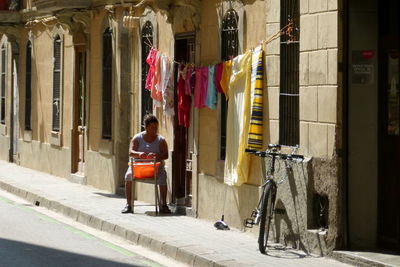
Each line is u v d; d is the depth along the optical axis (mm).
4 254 13625
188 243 13781
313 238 12719
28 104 29453
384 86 12344
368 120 12344
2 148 32969
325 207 12734
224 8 15695
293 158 12555
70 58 24750
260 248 12781
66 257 13477
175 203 18000
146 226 15773
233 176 14969
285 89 13688
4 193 23484
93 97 23016
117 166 21312
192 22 17016
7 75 32062
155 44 19078
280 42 13734
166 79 17938
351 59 12312
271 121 13977
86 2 22516
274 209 13273
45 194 21219
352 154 12336
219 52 15922
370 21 12336
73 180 24484
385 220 12344
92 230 16719
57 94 26141
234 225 15312
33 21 28125
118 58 21141
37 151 28297
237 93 14883
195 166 16906
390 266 11172
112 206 18906
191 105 17156
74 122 24594
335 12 12258
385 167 12328
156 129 17844
